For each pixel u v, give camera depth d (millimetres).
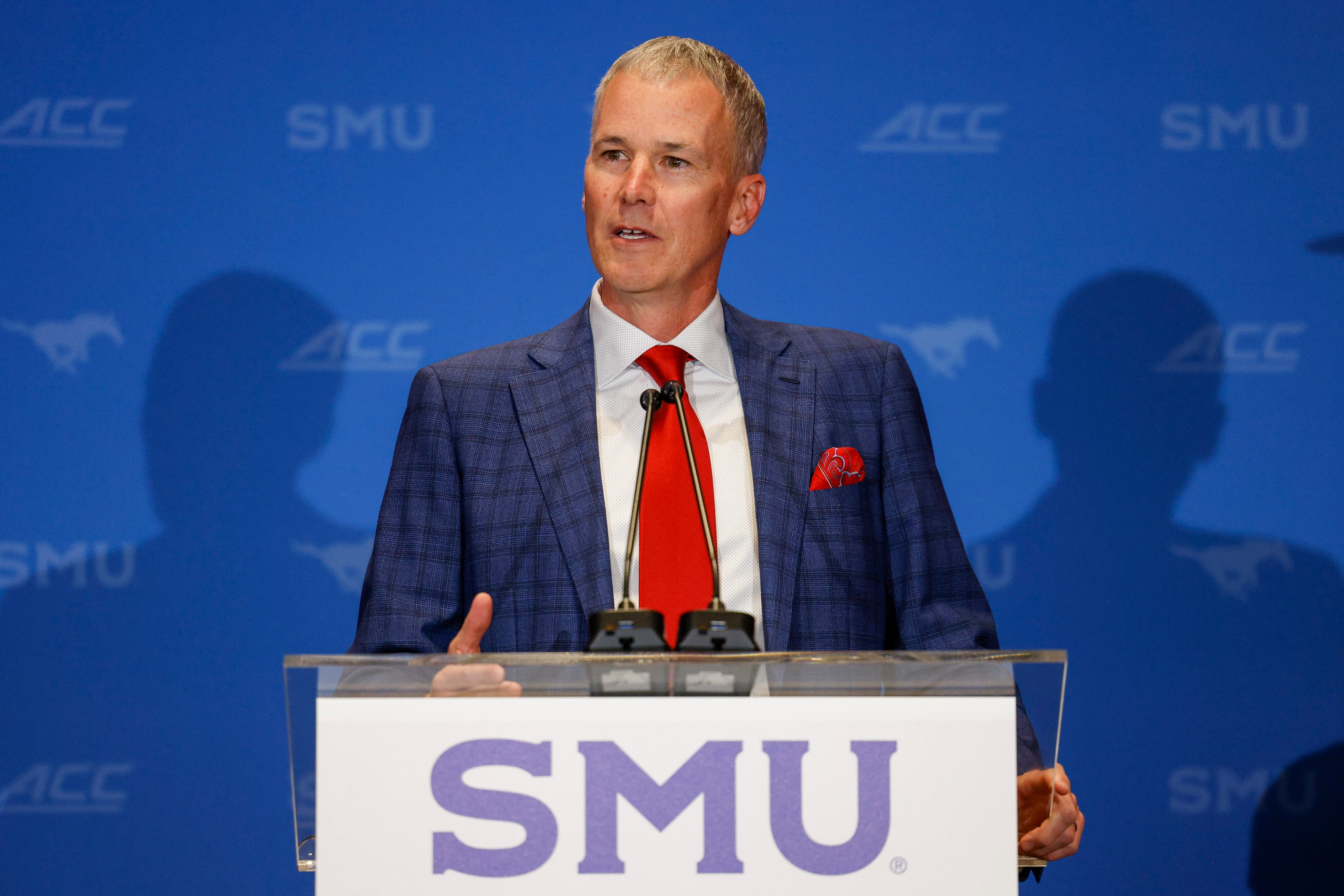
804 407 3725
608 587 3408
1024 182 5613
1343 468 5523
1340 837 5410
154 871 5199
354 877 2270
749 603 3459
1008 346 5555
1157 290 5574
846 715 2342
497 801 2299
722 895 2281
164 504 5324
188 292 5410
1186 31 5660
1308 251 5594
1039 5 5676
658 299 3656
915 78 5645
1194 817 5402
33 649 5230
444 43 5621
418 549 3580
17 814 5184
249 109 5520
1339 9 5664
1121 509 5500
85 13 5477
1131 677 5438
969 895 2295
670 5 5664
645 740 2320
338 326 5461
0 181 5379
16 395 5312
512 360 3824
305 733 2369
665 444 3613
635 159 3539
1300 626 5480
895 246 5594
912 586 3652
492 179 5582
